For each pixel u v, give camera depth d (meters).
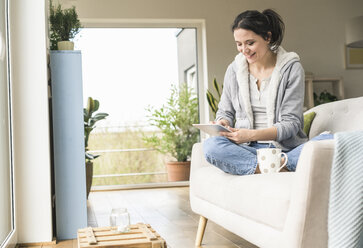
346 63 6.29
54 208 3.18
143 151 6.09
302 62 6.23
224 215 2.05
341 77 6.09
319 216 1.38
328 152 1.37
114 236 1.65
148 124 6.12
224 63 6.03
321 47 6.26
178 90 6.18
